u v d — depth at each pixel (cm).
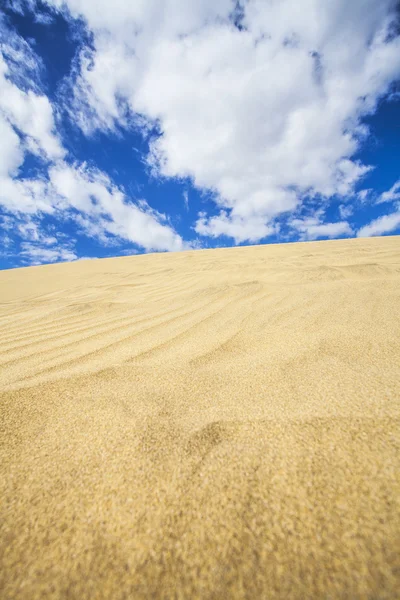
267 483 85
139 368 182
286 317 278
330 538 68
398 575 60
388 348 176
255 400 133
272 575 62
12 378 175
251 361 181
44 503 84
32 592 63
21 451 107
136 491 86
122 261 1379
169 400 139
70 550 71
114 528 76
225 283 551
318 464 90
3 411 134
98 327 302
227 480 88
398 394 122
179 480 89
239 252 1313
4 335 296
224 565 65
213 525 74
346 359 168
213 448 102
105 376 171
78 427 120
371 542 66
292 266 741
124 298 496
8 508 83
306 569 63
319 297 342
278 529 72
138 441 109
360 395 125
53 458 102
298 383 145
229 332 248
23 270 1317
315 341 203
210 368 175
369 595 57
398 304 275
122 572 65
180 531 74
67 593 62
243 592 60
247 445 102
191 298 422
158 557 68
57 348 239
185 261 1182
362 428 103
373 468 86
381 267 528
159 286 630
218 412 125
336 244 1230
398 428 101
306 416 115
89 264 1368
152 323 302
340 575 61
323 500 78
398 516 71
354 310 274
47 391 153
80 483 90
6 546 73
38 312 420
